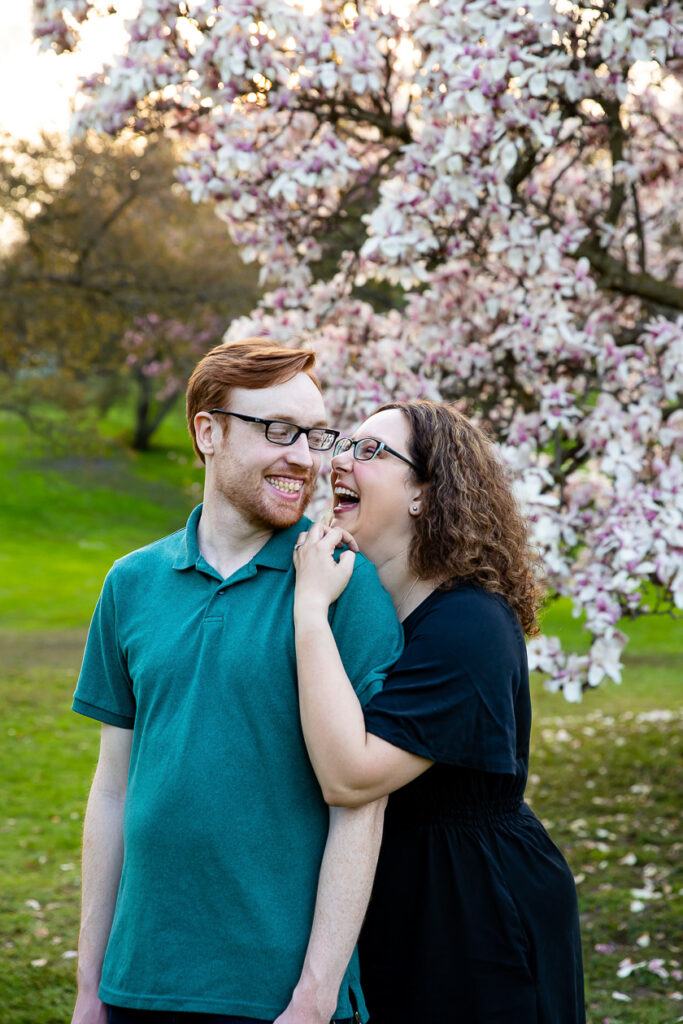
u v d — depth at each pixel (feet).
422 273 12.92
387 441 6.20
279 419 5.55
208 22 12.41
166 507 82.53
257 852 5.17
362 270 14.74
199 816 5.18
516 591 6.07
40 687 29.60
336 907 5.06
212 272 40.45
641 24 11.44
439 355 14.14
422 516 6.03
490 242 13.43
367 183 16.08
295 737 5.27
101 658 6.06
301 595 5.33
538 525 11.84
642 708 28.14
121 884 5.54
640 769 20.65
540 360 14.02
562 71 11.68
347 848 5.11
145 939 5.22
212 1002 5.05
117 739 6.02
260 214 14.73
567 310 14.43
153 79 13.15
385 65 14.01
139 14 12.80
